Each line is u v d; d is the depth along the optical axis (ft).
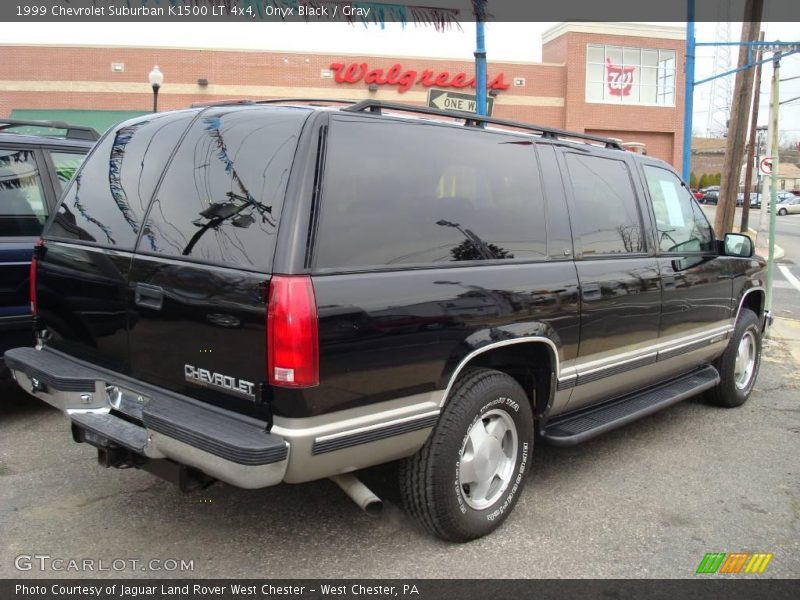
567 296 12.33
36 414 16.99
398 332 9.52
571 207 13.03
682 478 14.40
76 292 11.40
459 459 10.76
